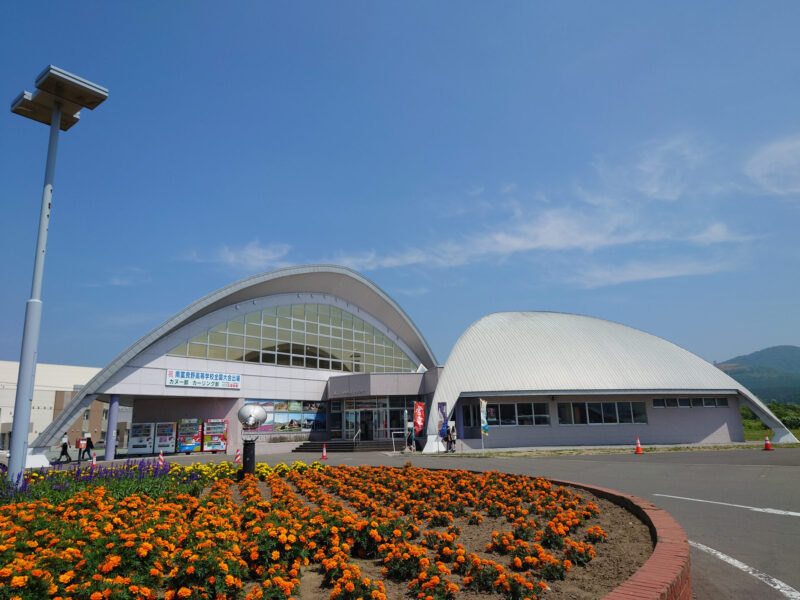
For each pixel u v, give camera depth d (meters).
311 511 8.50
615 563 6.07
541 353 33.09
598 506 9.66
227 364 33.53
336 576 5.65
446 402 31.22
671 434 32.41
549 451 27.17
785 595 5.55
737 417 33.75
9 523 7.04
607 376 31.97
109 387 27.81
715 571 6.46
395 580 5.82
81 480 12.73
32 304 11.95
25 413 11.54
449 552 6.25
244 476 14.34
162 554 5.92
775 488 12.62
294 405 37.31
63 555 5.45
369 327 45.72
